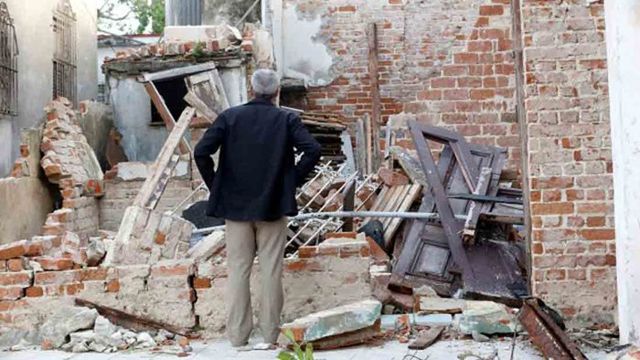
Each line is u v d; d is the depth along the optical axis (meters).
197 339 5.70
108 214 10.64
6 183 8.49
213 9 15.30
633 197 4.10
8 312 5.70
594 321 6.15
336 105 13.40
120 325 5.72
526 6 6.27
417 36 12.66
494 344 5.28
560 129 6.23
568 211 6.21
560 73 6.25
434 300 6.32
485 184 7.36
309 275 5.81
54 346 5.45
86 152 10.59
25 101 9.93
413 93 12.63
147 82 10.77
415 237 7.36
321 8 13.41
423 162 7.50
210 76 10.88
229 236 5.38
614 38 4.23
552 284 6.20
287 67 13.46
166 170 8.02
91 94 13.06
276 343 5.38
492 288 6.85
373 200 8.75
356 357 4.97
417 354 5.02
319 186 8.98
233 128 5.37
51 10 11.05
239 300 5.34
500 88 8.62
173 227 6.16
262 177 5.30
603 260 6.17
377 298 6.15
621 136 4.18
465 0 12.49
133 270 5.73
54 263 5.73
